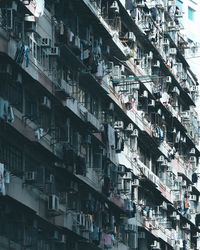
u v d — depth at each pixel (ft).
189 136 214.48
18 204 112.27
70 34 129.49
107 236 145.28
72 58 131.85
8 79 111.14
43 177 120.98
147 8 177.27
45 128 124.98
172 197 198.08
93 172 143.23
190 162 220.23
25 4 114.62
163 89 193.98
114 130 149.69
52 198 122.31
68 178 131.23
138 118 169.68
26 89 118.83
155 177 181.37
